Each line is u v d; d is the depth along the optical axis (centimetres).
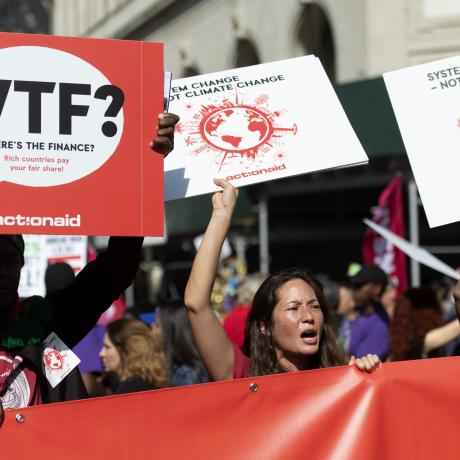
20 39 316
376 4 1998
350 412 338
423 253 579
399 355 618
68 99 318
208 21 3164
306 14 2481
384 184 1435
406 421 340
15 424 310
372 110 1237
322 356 381
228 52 2997
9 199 311
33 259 741
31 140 314
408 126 376
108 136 320
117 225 319
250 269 2383
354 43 2122
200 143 375
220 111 380
